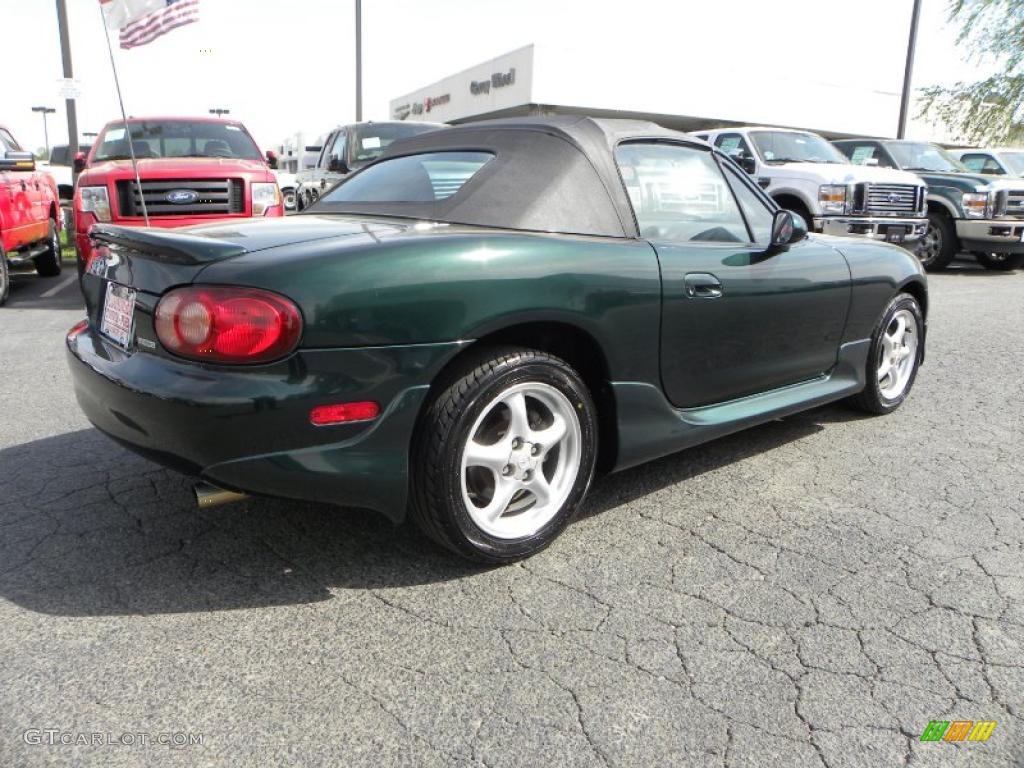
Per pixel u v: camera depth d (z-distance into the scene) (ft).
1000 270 41.68
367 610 8.11
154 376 7.71
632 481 11.68
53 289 31.35
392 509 8.23
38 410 14.60
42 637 7.52
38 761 5.99
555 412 9.20
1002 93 64.13
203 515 10.16
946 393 16.84
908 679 7.13
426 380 8.00
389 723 6.48
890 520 10.42
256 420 7.39
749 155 37.32
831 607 8.28
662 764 6.08
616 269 9.28
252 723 6.45
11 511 10.24
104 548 9.30
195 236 8.31
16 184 29.09
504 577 8.80
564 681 7.02
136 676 7.00
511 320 8.42
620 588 8.61
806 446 13.32
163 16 23.02
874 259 13.66
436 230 8.79
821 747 6.29
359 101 65.62
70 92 37.11
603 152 10.12
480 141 10.59
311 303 7.43
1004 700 6.88
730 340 10.87
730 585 8.70
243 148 29.66
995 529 10.18
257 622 7.86
